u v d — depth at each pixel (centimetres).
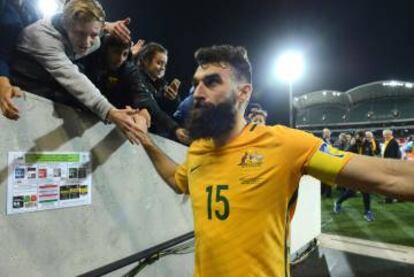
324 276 416
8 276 148
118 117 172
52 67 172
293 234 459
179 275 270
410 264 450
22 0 178
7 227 148
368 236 580
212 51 127
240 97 129
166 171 171
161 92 306
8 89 143
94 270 186
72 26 173
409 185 100
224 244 116
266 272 113
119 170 209
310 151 117
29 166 157
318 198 550
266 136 122
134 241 220
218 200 120
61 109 173
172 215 258
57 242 170
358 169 108
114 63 220
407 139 1201
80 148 183
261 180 116
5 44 164
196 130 125
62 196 173
